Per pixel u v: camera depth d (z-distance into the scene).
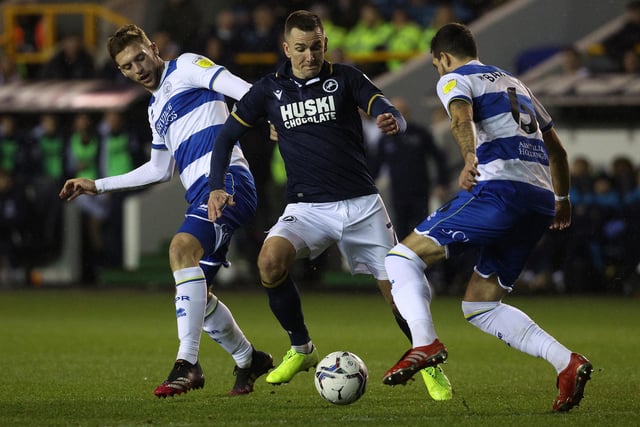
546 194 20.62
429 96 65.06
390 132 21.48
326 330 39.72
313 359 23.73
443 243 20.53
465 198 20.56
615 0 67.06
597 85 58.84
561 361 20.17
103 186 24.75
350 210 22.94
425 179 55.06
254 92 22.81
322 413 20.50
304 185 23.08
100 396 23.05
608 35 66.31
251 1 72.19
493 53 66.38
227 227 23.27
